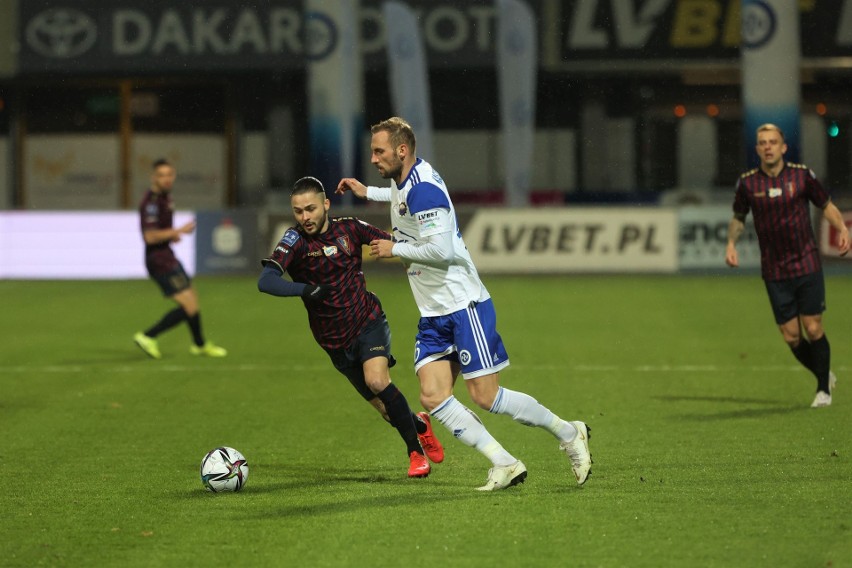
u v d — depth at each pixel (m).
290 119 85.56
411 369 35.78
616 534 17.05
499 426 26.55
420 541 16.77
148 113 86.88
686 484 20.28
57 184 87.44
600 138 83.44
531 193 81.69
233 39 79.50
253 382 33.78
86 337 44.47
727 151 83.00
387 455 23.41
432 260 18.73
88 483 21.09
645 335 43.03
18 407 29.77
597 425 26.42
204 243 67.31
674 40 77.19
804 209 28.00
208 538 17.14
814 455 22.77
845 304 51.41
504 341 41.72
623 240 66.62
